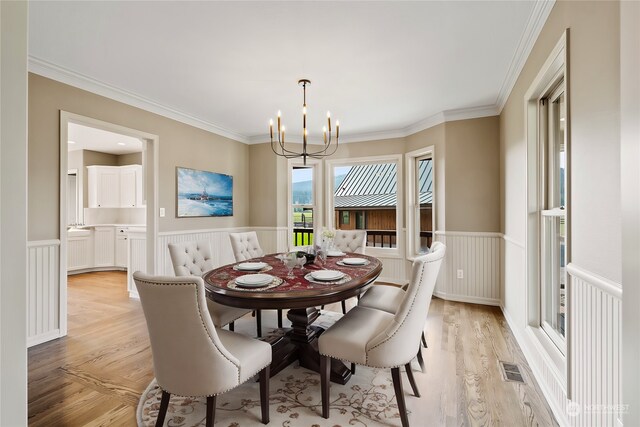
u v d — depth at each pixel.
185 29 2.19
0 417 0.57
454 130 3.92
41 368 2.25
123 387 2.02
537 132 2.33
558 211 2.01
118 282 4.99
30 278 2.61
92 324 3.12
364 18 2.06
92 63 2.69
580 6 1.43
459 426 1.65
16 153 0.59
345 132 4.89
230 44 2.38
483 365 2.28
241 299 1.75
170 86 3.16
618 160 1.14
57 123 2.79
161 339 1.45
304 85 3.02
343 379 2.06
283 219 5.18
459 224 3.91
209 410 1.51
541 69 1.99
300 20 2.08
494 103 3.62
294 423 1.68
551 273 2.26
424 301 1.73
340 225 5.54
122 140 5.31
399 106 3.72
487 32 2.21
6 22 0.58
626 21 0.72
